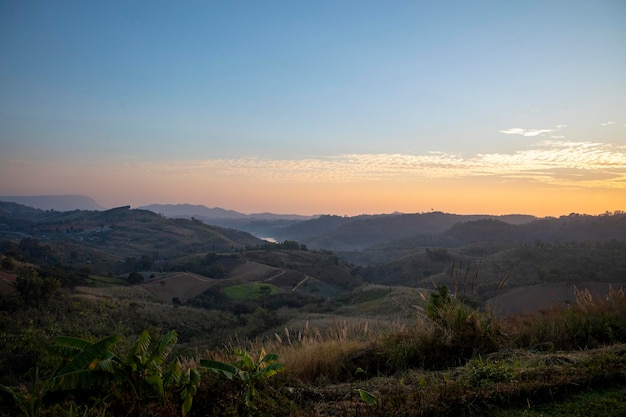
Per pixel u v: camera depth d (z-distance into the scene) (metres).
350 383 4.15
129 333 23.00
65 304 28.95
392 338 5.25
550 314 6.41
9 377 7.70
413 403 3.26
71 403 2.79
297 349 5.36
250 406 3.13
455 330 5.16
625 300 6.49
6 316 22.30
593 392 3.51
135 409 2.88
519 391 3.42
